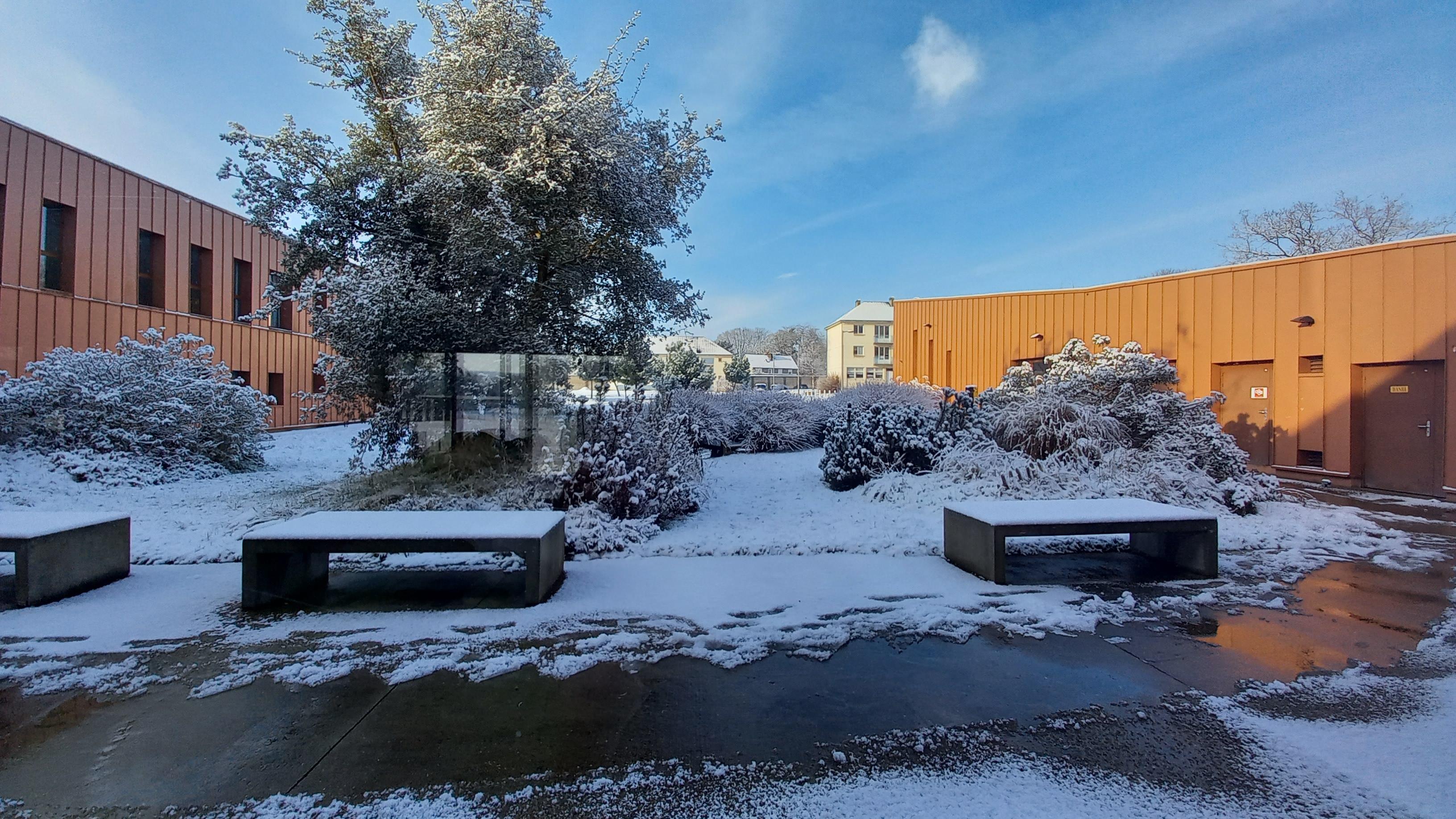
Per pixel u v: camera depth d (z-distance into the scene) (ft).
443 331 23.13
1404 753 7.85
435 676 10.13
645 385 26.20
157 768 7.58
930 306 53.52
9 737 8.27
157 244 48.62
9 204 38.75
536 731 8.48
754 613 12.92
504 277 24.31
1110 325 40.34
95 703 9.23
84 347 42.91
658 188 25.94
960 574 15.56
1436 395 25.94
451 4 23.34
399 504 20.65
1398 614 12.89
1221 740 8.20
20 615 12.76
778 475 31.91
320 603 13.58
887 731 8.48
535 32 24.76
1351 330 28.27
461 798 7.04
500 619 12.62
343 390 24.58
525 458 23.27
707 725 8.64
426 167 21.99
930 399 45.21
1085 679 10.02
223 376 35.42
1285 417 30.76
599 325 28.40
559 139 22.53
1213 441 24.16
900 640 11.64
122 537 15.37
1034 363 45.14
